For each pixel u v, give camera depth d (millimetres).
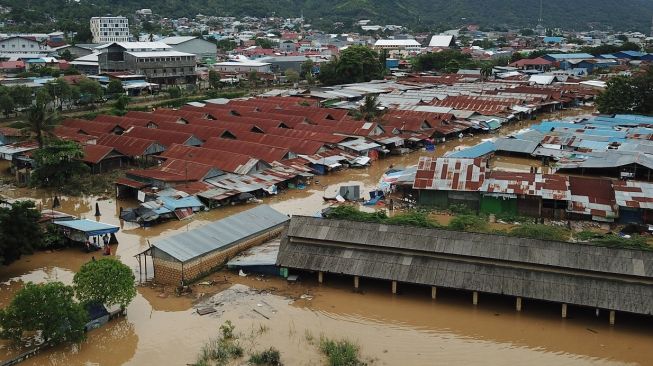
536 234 39594
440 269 32562
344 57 129750
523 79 136500
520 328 30406
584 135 70812
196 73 126125
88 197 53406
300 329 30062
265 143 67688
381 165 65438
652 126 77625
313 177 59344
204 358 27188
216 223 39344
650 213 43750
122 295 30297
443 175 49406
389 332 29953
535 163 65188
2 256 34375
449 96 100688
